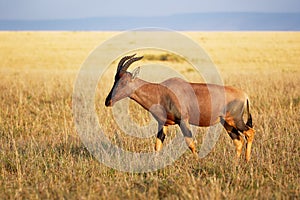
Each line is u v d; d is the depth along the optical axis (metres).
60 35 147.62
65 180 19.06
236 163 20.20
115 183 18.59
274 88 44.41
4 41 127.38
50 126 29.42
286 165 20.59
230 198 16.38
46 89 44.94
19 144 25.70
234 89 21.59
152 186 18.05
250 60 85.88
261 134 25.53
